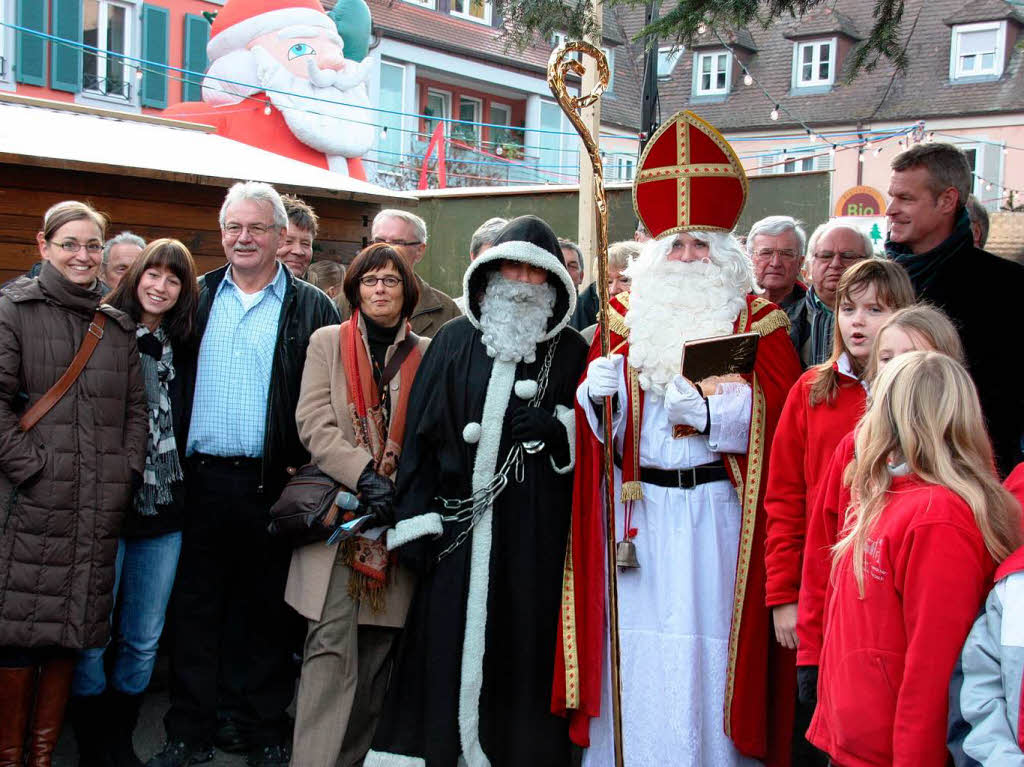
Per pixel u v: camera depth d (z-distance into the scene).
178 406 4.09
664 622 3.60
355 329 4.01
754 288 3.84
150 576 4.00
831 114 24.83
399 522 3.74
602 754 3.67
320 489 3.82
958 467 2.49
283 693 4.21
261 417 4.07
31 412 3.60
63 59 15.62
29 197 5.57
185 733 4.09
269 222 4.11
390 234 5.07
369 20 14.05
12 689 3.62
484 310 3.82
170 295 3.96
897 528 2.50
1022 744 2.17
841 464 2.92
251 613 4.19
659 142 3.78
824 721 2.67
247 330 4.11
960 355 2.76
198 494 4.10
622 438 3.73
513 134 22.00
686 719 3.52
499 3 4.74
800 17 4.77
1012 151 24.48
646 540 3.67
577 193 9.35
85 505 3.62
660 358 3.66
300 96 11.74
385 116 19.33
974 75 24.95
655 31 4.58
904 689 2.42
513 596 3.71
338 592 3.83
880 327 2.90
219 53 12.88
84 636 3.58
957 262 3.70
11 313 3.61
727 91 25.91
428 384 3.83
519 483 3.76
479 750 3.66
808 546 3.04
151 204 6.01
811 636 2.99
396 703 3.75
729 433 3.59
